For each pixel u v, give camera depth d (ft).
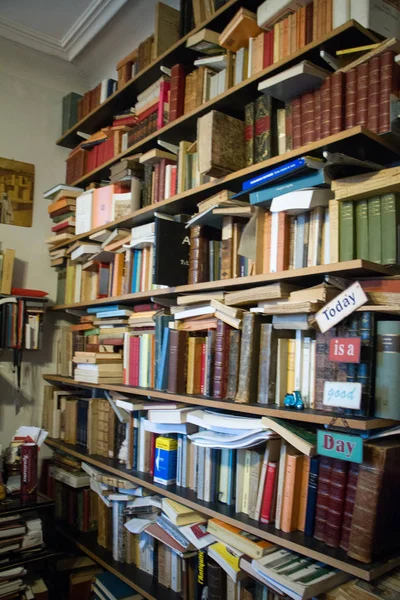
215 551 5.10
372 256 4.26
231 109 6.06
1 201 9.49
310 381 4.65
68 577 7.73
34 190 9.95
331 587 4.04
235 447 4.89
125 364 7.36
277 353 4.92
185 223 6.45
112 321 7.88
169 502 5.94
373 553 3.77
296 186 4.73
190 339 5.96
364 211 4.35
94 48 9.56
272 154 5.28
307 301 4.42
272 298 4.92
